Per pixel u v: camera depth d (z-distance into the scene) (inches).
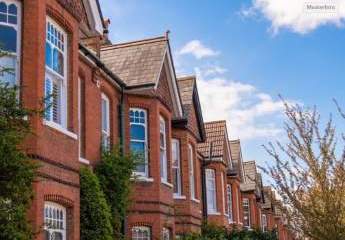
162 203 844.6
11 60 494.6
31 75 491.8
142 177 824.9
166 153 901.8
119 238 713.0
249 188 1793.8
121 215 717.9
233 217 1499.8
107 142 779.4
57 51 559.5
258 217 1941.4
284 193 621.0
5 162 350.3
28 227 373.1
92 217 633.6
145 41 899.4
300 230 596.1
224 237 1188.5
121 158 734.5
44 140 494.0
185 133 1034.7
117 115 810.2
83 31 761.0
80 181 633.6
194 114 1131.3
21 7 505.4
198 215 1100.5
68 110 565.6
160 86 892.0
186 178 1027.9
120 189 718.5
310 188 588.4
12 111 369.1
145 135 842.2
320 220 564.4
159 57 872.3
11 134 355.9
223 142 1387.8
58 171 518.6
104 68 749.9
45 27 518.6
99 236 635.5
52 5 537.0
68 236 540.1
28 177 365.1
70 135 553.3
